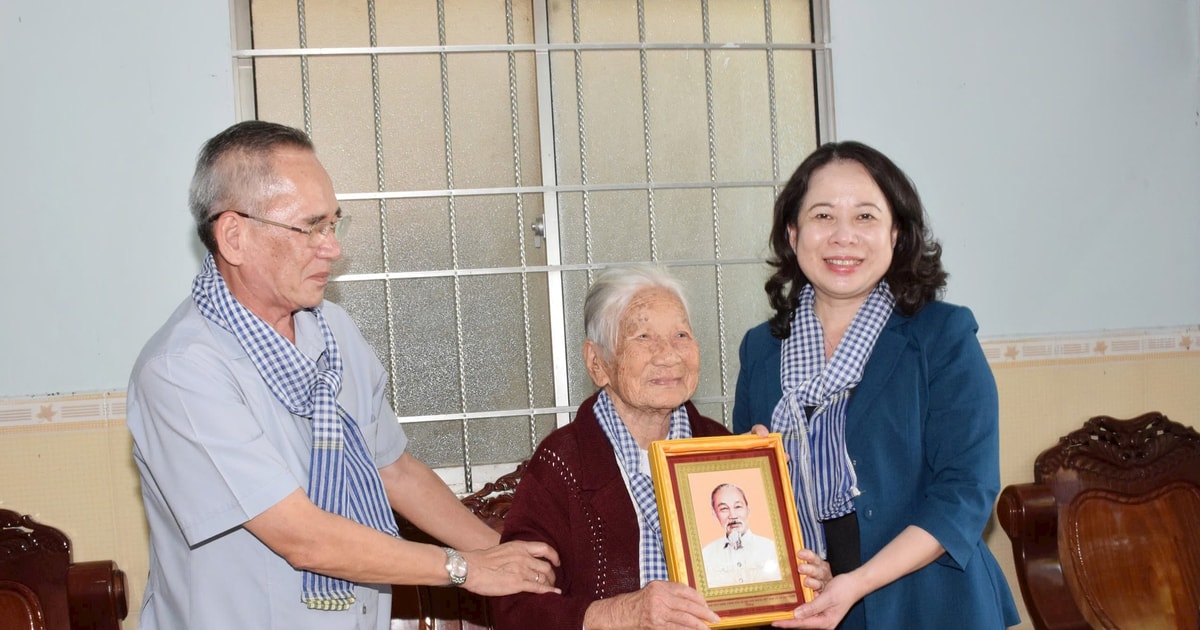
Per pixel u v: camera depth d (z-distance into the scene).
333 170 3.08
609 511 1.74
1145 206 3.40
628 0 3.19
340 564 1.66
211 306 1.72
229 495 1.63
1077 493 3.09
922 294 1.91
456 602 2.52
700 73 3.23
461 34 3.12
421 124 3.12
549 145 3.14
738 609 1.64
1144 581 3.04
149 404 1.67
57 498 2.88
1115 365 3.37
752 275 3.25
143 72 2.91
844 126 3.23
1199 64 3.41
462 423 3.13
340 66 3.07
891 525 1.83
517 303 3.15
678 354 1.73
